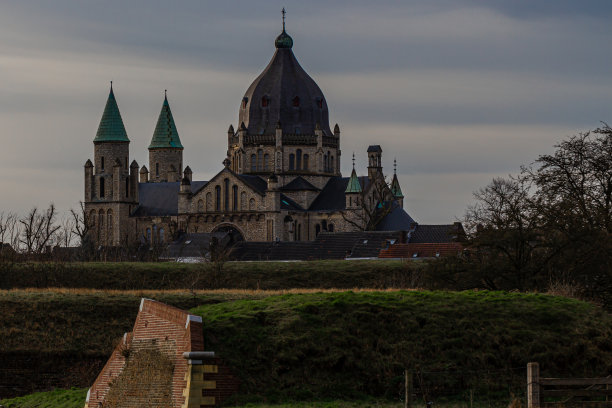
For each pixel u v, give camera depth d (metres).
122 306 109.81
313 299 87.44
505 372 79.38
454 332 83.06
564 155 126.62
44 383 97.56
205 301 109.38
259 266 170.38
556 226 115.69
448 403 75.31
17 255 182.00
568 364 80.69
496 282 114.12
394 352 80.75
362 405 74.50
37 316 106.75
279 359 78.38
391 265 165.12
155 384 76.50
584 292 109.19
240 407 73.31
